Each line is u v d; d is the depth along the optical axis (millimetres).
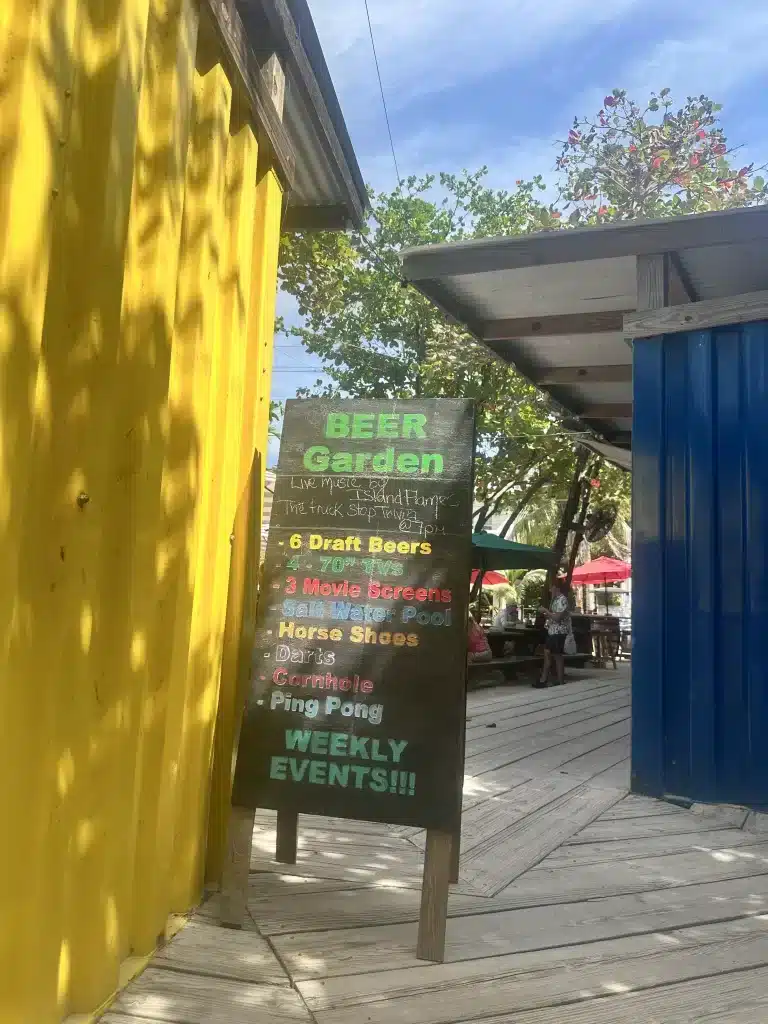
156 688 2521
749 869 3564
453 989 2373
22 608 1834
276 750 2781
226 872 2750
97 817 2152
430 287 5594
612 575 19500
